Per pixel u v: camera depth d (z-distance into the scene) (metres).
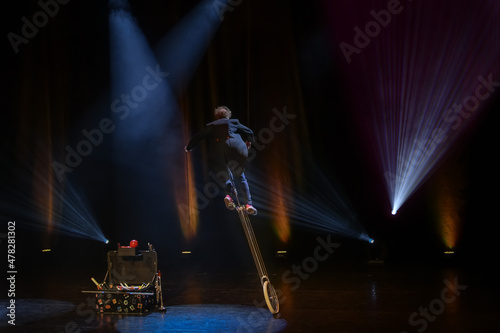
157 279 5.52
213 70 8.81
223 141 4.78
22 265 8.94
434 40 8.15
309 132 8.73
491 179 8.23
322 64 8.63
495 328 4.53
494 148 8.13
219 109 5.07
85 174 9.25
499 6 7.82
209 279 7.29
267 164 8.80
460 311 5.12
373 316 5.01
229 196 4.76
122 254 5.51
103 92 9.16
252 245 5.06
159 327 4.77
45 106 9.12
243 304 5.66
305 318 4.99
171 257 9.12
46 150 9.13
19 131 9.12
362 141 8.60
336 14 8.53
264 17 8.70
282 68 8.67
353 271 7.71
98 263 9.09
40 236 9.21
